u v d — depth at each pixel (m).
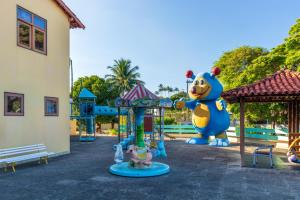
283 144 16.72
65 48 14.86
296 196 7.14
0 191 7.53
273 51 23.69
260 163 11.59
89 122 24.03
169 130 26.06
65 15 14.88
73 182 8.46
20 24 11.96
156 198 6.97
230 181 8.63
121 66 53.62
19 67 11.84
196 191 7.57
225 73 31.25
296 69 20.06
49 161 12.14
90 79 41.78
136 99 13.12
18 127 11.70
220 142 18.06
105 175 9.39
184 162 11.95
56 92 14.07
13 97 11.52
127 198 6.96
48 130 13.42
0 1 11.00
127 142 16.25
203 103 17.97
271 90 10.70
